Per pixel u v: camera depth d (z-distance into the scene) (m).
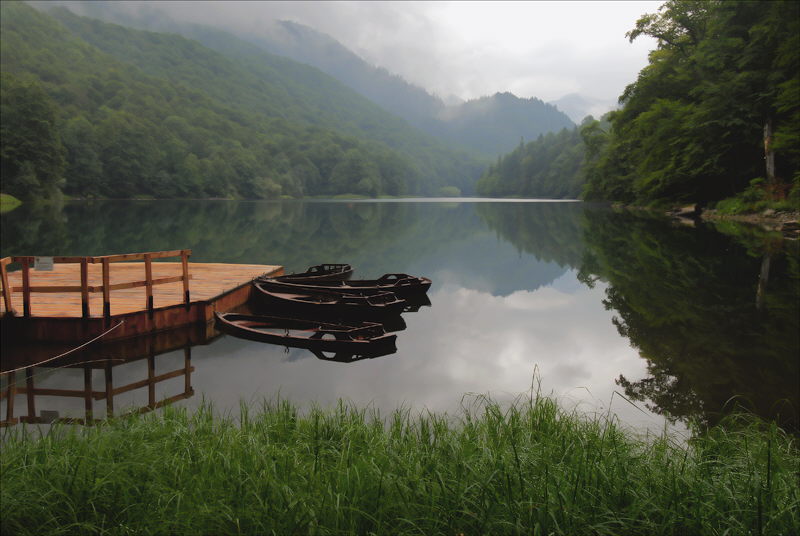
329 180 181.62
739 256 17.17
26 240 24.06
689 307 10.48
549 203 96.94
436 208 73.56
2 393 6.20
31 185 67.25
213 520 3.01
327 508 3.01
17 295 10.39
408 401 5.85
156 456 3.66
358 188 176.75
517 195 184.12
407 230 34.16
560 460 3.64
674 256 17.95
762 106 32.81
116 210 55.12
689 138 36.94
